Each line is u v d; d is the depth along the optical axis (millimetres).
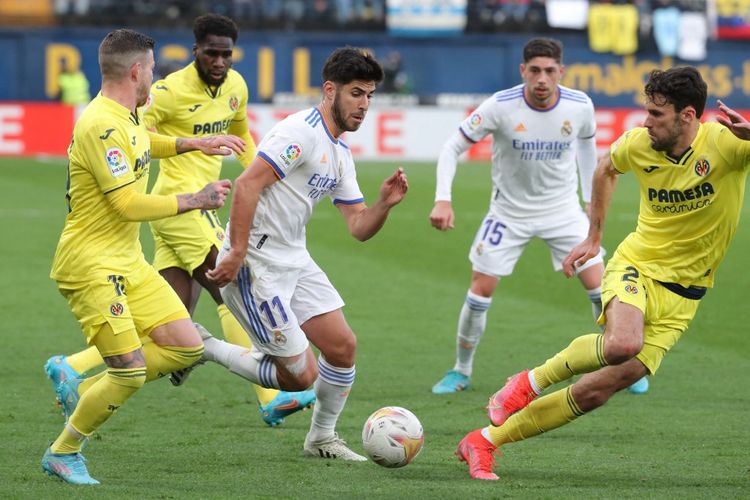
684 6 103375
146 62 18750
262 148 19219
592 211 20375
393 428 19078
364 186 70750
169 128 26156
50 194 65938
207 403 25312
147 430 22656
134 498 17078
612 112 90500
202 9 102750
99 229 18750
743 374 28672
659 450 21234
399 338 32969
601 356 18453
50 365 23250
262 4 103000
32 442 21266
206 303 38375
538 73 27031
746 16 103250
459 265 45938
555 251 28547
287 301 20078
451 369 28438
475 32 103375
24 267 43781
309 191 19797
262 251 19859
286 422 23719
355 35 102500
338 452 20625
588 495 17641
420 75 103375
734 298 39219
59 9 101375
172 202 18422
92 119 18203
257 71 101625
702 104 18219
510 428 19219
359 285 41375
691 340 32938
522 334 33625
